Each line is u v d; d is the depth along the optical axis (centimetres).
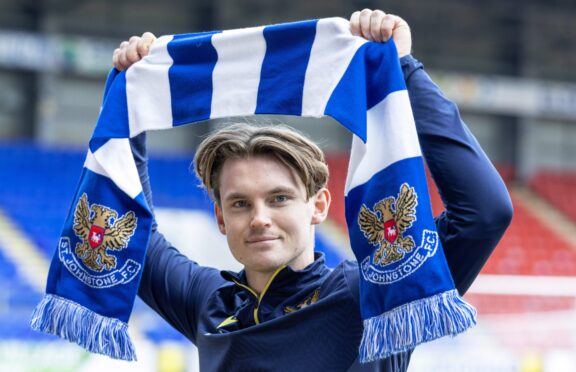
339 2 1759
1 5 1540
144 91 223
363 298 190
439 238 196
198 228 1162
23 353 847
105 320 215
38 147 1462
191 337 229
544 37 1877
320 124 1719
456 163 192
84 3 1588
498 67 1856
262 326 199
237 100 212
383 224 190
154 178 1457
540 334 1078
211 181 203
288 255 197
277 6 1722
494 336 1065
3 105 1520
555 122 1891
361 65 198
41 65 1434
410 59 200
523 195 1764
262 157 195
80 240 220
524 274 1493
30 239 1263
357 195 195
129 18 1620
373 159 194
